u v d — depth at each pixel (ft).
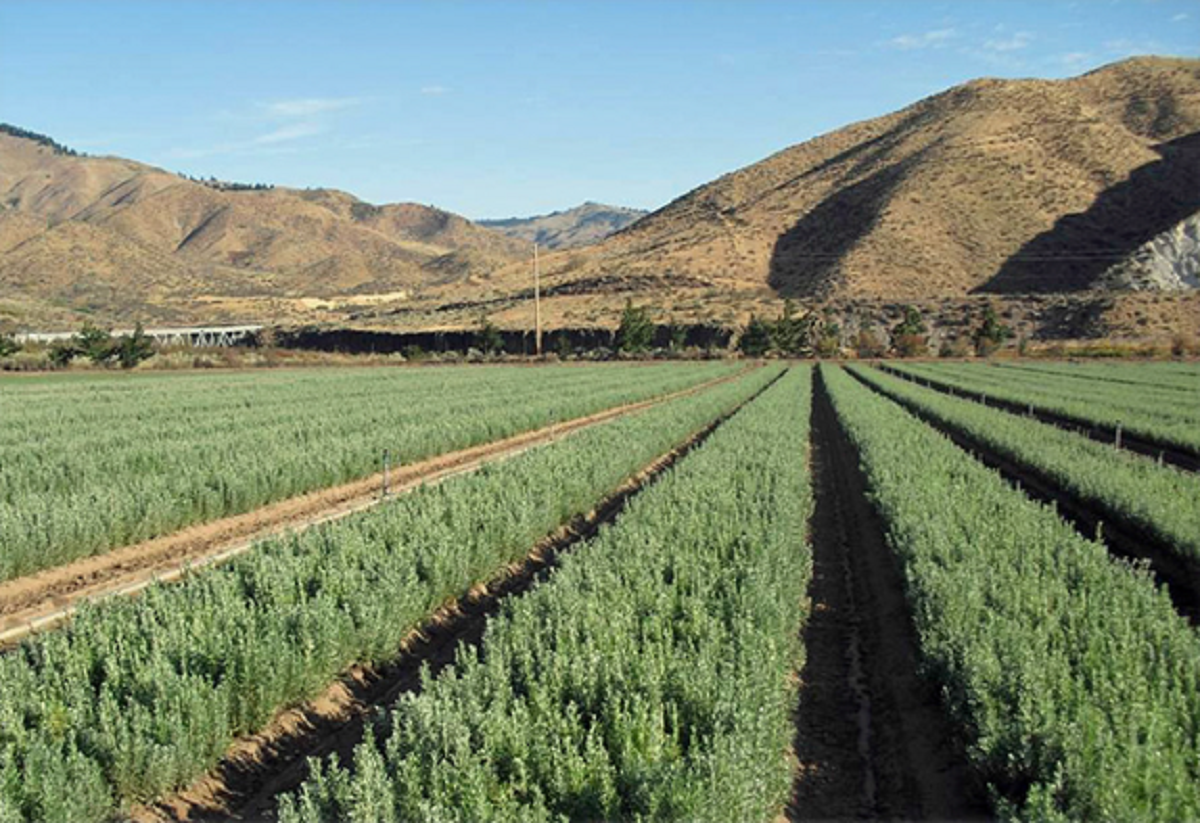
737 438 74.02
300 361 234.79
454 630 37.81
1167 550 46.24
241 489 55.57
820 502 65.82
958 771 25.72
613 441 74.08
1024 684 23.40
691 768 18.84
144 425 82.74
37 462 59.57
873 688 32.68
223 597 30.78
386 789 18.49
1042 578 34.14
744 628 27.45
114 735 22.84
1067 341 276.21
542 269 542.98
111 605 31.63
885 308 313.32
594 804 18.69
